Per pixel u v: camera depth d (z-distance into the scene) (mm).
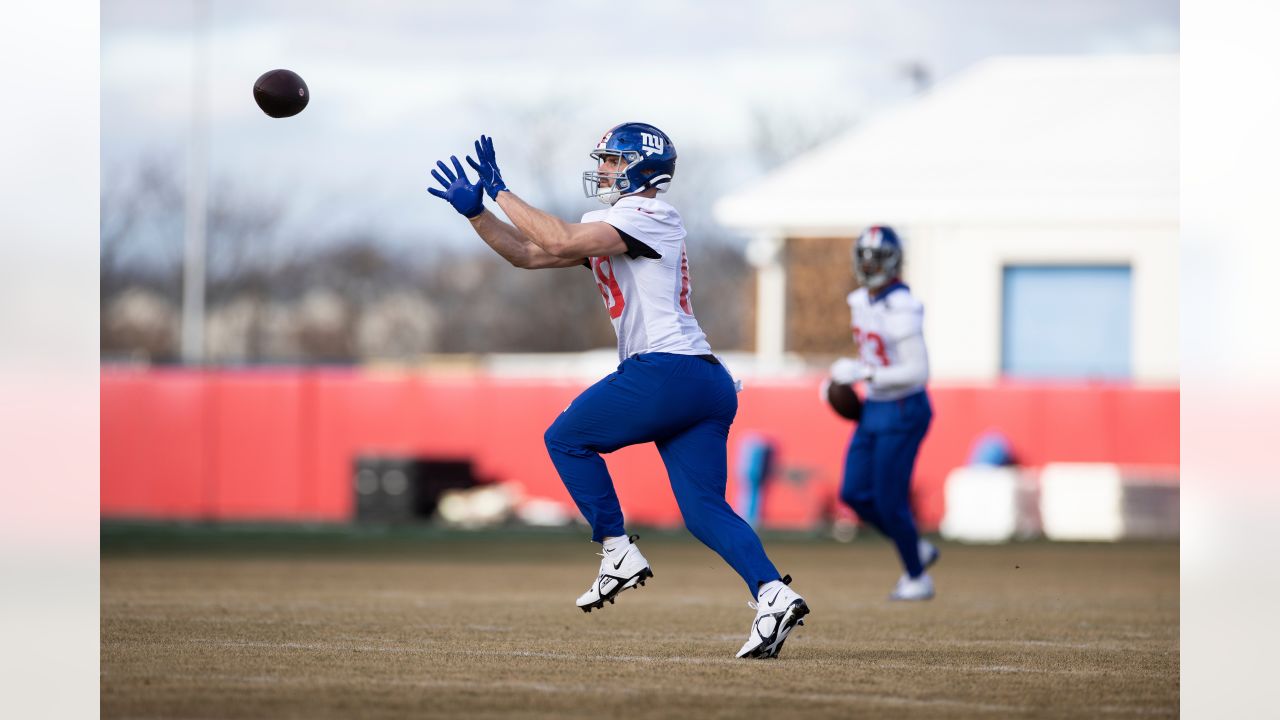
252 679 18453
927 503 65688
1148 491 61844
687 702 16641
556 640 23250
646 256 19750
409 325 162250
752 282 153250
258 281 161875
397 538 60438
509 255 20641
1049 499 62312
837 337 104812
